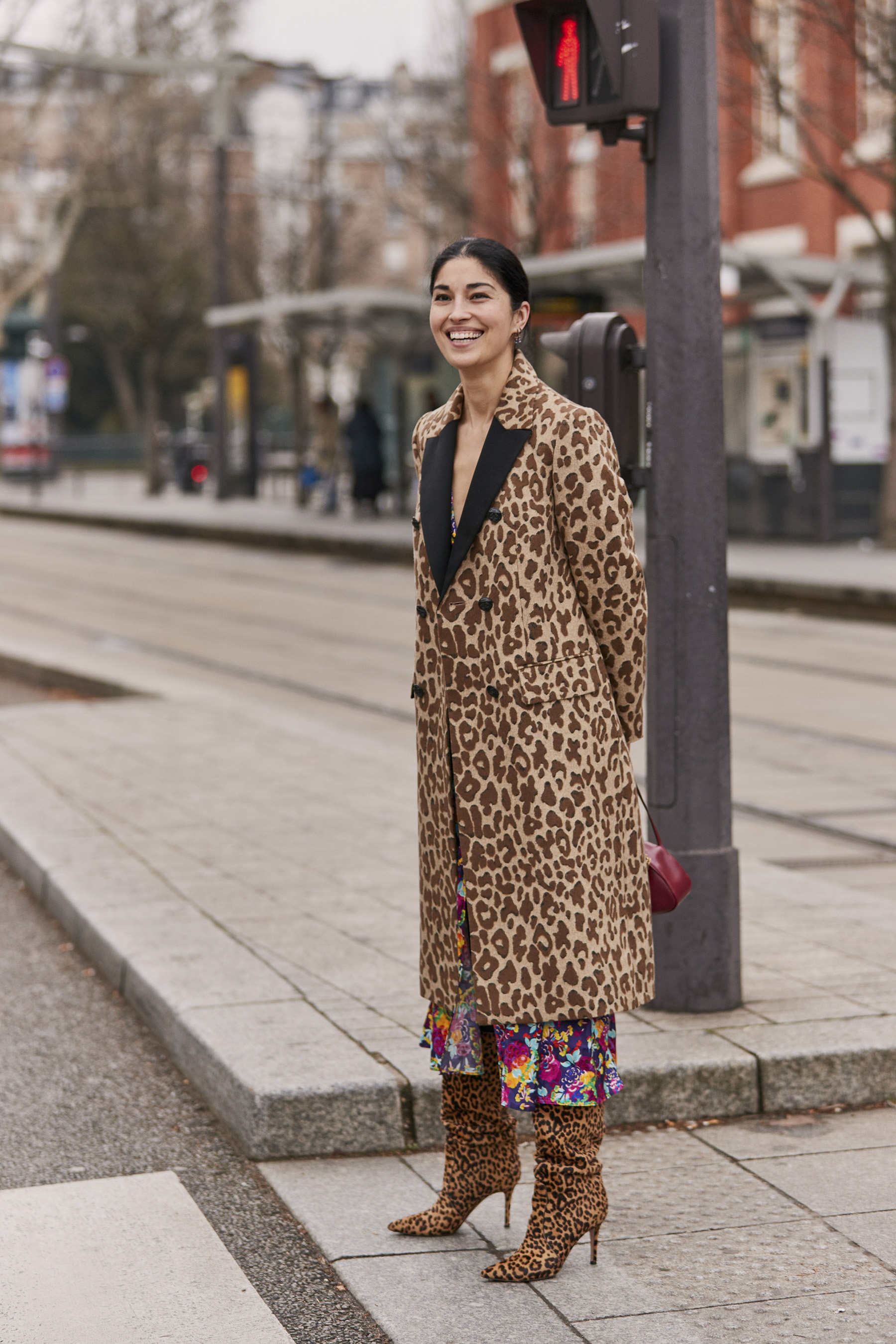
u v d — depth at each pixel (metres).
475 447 3.19
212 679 12.28
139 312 39.41
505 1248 3.43
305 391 40.31
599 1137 3.29
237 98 32.62
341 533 24.47
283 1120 3.91
